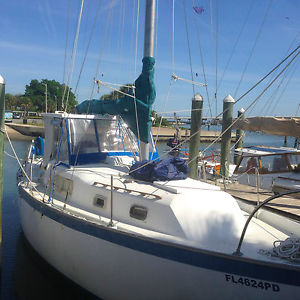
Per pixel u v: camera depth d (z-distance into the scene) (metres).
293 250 3.93
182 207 4.73
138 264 4.58
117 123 7.47
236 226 4.78
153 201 4.91
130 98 6.13
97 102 7.20
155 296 4.54
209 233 4.58
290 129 7.10
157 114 6.91
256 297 3.90
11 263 7.06
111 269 4.90
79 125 6.89
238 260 3.92
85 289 5.50
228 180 10.79
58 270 6.03
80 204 5.92
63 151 6.94
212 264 4.05
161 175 5.48
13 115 58.31
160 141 40.72
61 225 5.63
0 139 6.10
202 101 9.04
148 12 6.00
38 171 8.20
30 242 7.01
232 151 15.13
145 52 6.04
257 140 35.91
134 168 5.82
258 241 4.55
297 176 10.01
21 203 7.46
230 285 4.00
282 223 5.23
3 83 5.87
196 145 9.03
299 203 8.01
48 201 6.27
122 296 4.89
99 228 4.97
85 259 5.25
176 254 4.26
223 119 10.47
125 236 4.66
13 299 5.86
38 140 9.21
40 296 5.97
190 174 8.95
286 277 3.72
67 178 6.35
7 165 18.64
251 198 8.52
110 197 5.42
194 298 4.25
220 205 4.93
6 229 8.86
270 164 10.77
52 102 56.09
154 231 4.79
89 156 6.88
